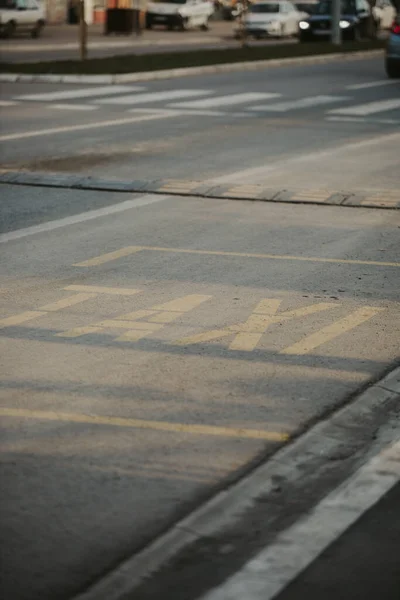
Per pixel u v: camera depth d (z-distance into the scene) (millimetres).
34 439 8477
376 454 8375
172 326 11406
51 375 9883
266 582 6523
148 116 31000
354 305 12336
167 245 15180
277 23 74562
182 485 7770
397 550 6949
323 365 10320
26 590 6375
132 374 9953
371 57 58219
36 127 28344
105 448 8344
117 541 6973
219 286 13039
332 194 19000
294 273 13734
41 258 14359
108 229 16234
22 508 7371
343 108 33531
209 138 26484
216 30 87562
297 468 8102
